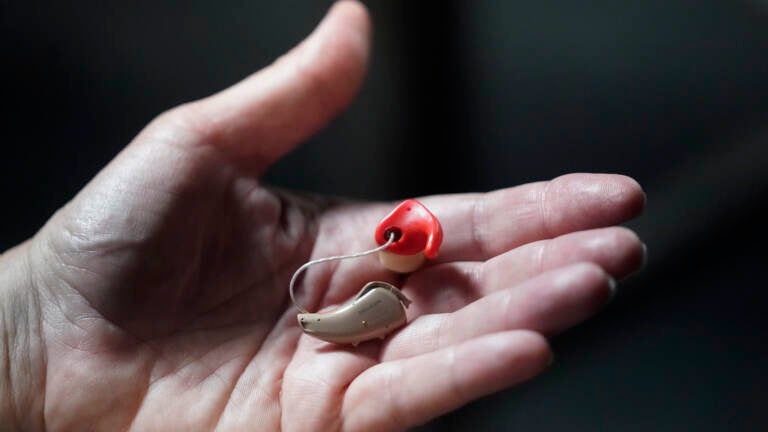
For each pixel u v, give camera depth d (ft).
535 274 1.01
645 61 1.56
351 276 1.11
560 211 1.05
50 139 1.45
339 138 1.52
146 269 1.05
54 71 1.46
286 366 1.04
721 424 1.30
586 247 0.96
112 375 1.02
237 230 1.12
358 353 1.02
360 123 1.53
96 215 1.06
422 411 0.94
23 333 1.04
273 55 1.50
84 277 1.04
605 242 0.95
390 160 1.53
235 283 1.09
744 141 1.49
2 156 1.44
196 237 1.08
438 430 1.34
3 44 1.44
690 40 1.56
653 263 1.43
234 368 1.04
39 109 1.45
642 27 1.57
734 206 1.45
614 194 1.02
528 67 1.56
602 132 1.52
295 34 1.51
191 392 1.02
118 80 1.47
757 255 1.43
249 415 1.01
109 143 1.45
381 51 1.54
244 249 1.11
